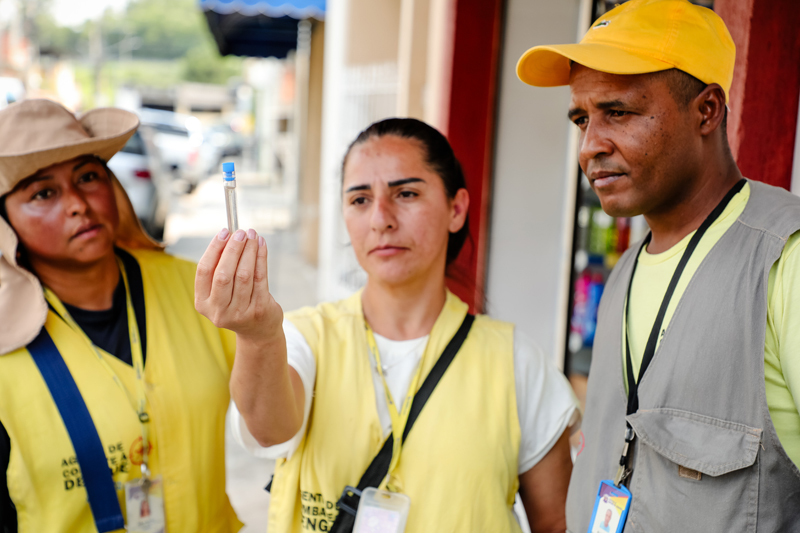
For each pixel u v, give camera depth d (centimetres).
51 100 154
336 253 578
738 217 110
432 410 134
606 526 116
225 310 103
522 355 144
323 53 871
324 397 136
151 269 170
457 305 150
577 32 329
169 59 5803
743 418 102
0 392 138
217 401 163
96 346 154
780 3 151
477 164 336
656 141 110
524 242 350
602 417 124
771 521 101
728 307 105
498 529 130
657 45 108
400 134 143
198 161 1719
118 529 146
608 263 365
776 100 154
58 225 146
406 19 434
